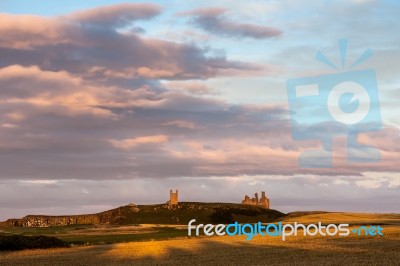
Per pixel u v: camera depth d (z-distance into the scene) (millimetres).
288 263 41969
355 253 49031
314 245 59000
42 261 51062
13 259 53938
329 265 39438
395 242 59875
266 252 52938
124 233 107438
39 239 71875
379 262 40406
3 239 68625
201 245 64812
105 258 52344
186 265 43906
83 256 54969
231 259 47562
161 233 100062
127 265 45250
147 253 56188
